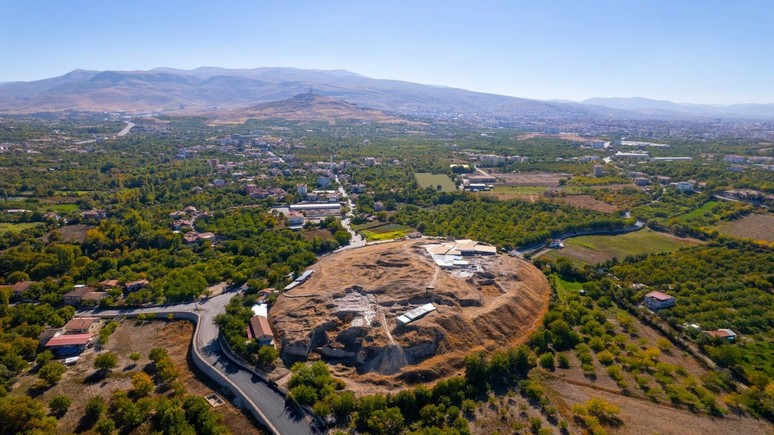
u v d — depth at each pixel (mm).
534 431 115000
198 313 175250
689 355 150125
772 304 177375
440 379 134500
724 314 169625
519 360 141250
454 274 188250
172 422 113500
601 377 137500
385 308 160125
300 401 123188
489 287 183250
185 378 138750
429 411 118750
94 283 196625
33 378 136375
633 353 147875
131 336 162250
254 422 120562
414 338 143000
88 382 135125
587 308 183250
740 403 123438
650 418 119250
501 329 158375
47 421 113562
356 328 148250
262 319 161000
